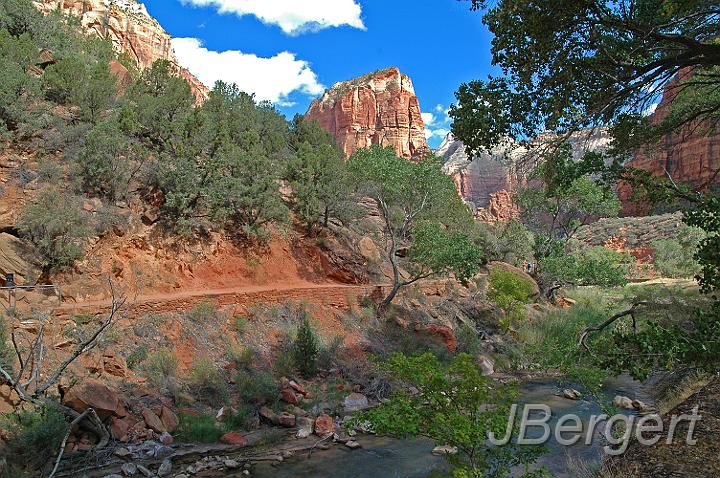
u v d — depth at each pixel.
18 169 17.27
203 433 11.96
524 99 6.97
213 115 30.75
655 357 5.20
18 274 13.84
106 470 9.81
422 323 23.52
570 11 6.12
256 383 14.25
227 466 10.55
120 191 18.70
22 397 10.00
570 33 6.50
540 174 8.39
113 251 16.88
